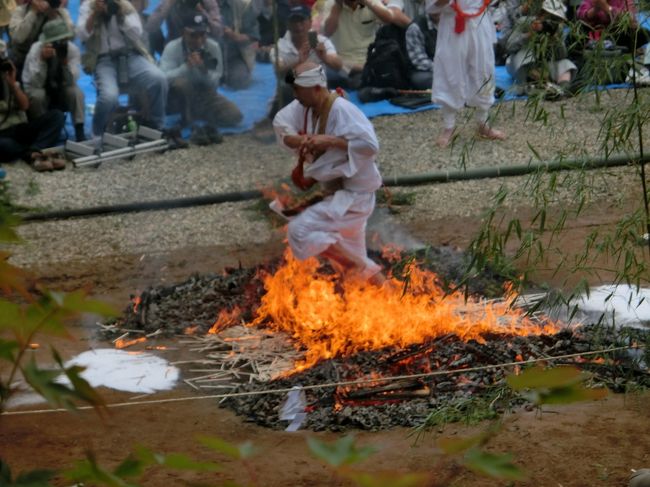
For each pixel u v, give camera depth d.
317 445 2.07
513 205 17.16
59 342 12.15
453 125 20.44
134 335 12.47
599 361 10.46
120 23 22.12
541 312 12.23
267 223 17.19
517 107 22.00
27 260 15.91
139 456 2.36
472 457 2.28
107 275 15.17
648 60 19.41
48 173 20.69
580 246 14.76
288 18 22.50
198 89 22.38
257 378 10.92
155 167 20.64
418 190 18.38
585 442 8.92
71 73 21.84
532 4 9.45
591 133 19.77
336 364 10.78
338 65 23.27
